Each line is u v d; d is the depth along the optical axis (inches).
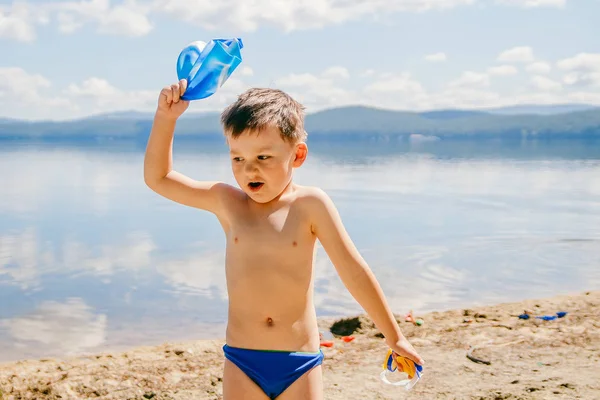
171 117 104.5
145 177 109.3
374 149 2031.3
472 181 799.1
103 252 368.5
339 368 184.2
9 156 1323.8
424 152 1734.7
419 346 200.5
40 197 617.0
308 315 105.5
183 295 280.5
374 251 369.4
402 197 629.3
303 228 105.0
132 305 264.7
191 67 103.2
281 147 102.0
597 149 1868.8
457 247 381.1
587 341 198.8
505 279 310.2
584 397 150.6
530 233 430.0
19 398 167.5
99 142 2501.2
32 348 214.4
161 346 207.8
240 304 105.0
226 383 105.1
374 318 106.0
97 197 617.3
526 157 1390.3
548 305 250.7
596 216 506.3
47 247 383.9
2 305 264.1
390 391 163.0
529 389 157.1
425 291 287.4
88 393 170.4
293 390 103.2
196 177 816.3
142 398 167.5
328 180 805.2
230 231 107.8
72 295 280.1
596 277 315.3
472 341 203.6
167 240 406.3
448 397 155.9
